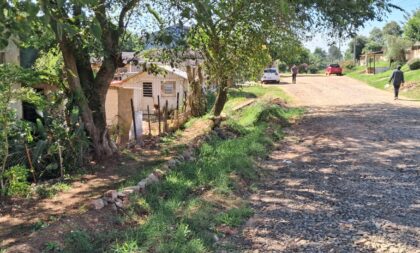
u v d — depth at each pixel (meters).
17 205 6.74
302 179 7.56
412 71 33.69
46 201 6.91
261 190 6.96
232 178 7.25
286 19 11.75
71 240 4.67
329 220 5.57
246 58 12.27
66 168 8.72
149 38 10.23
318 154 9.52
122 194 6.06
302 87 31.33
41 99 8.36
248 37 11.89
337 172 7.98
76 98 9.31
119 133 12.84
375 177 7.58
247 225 5.46
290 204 6.24
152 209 5.80
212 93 21.34
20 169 7.37
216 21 10.85
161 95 21.47
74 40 8.53
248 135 11.39
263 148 9.85
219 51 12.01
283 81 38.69
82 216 5.32
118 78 25.39
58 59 10.37
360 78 39.66
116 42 9.78
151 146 11.26
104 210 5.61
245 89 27.84
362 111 16.78
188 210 5.72
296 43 13.75
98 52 9.38
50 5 3.51
